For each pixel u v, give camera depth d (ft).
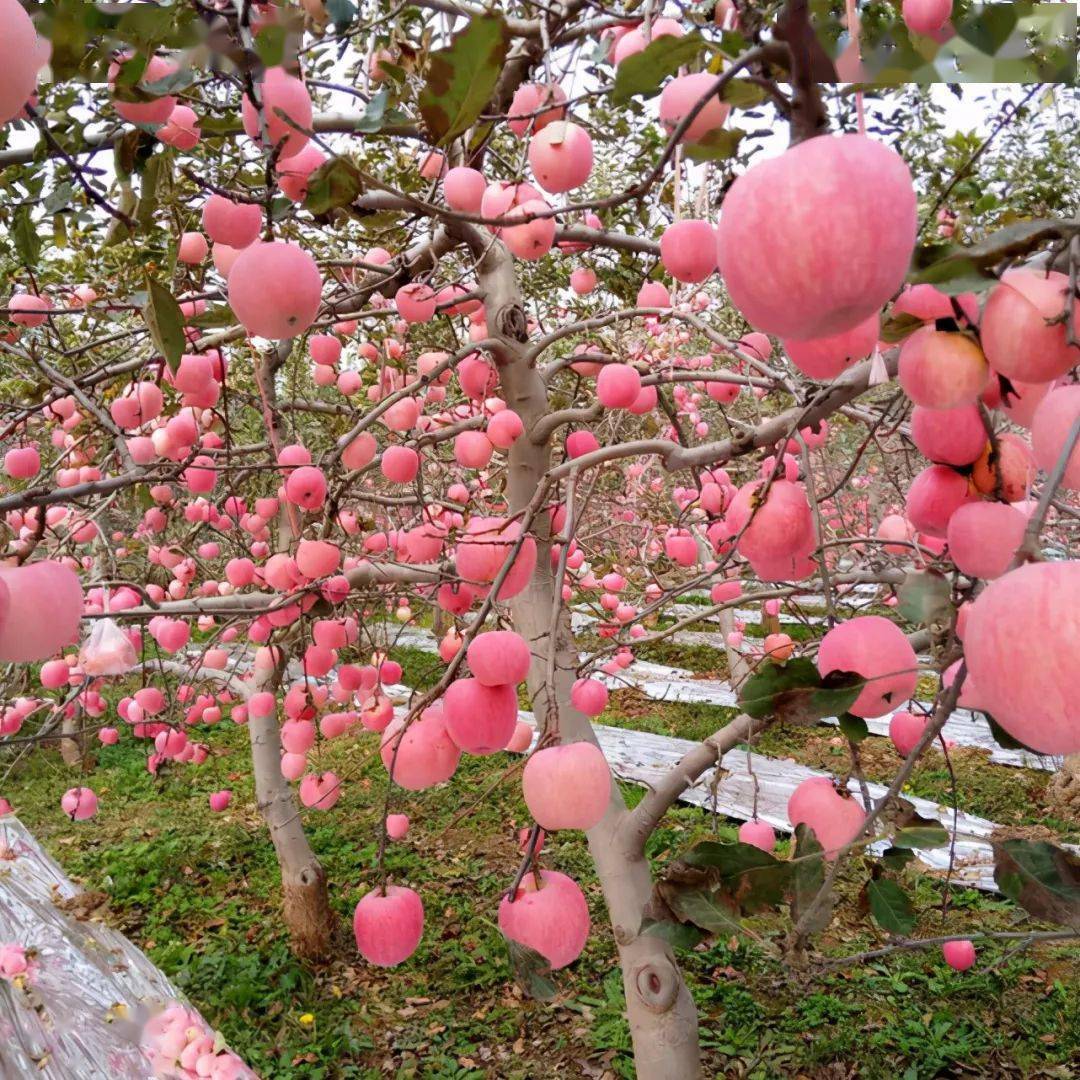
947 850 17.54
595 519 18.60
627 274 10.53
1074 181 9.77
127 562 15.74
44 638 3.08
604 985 15.29
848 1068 12.75
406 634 34.30
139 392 7.07
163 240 8.29
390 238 9.14
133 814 23.94
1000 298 2.48
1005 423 3.51
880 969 14.58
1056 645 2.03
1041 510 2.25
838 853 2.92
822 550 4.61
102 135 5.48
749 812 19.95
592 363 8.91
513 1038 14.40
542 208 4.85
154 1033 9.30
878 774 21.94
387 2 6.91
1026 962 14.47
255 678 15.60
